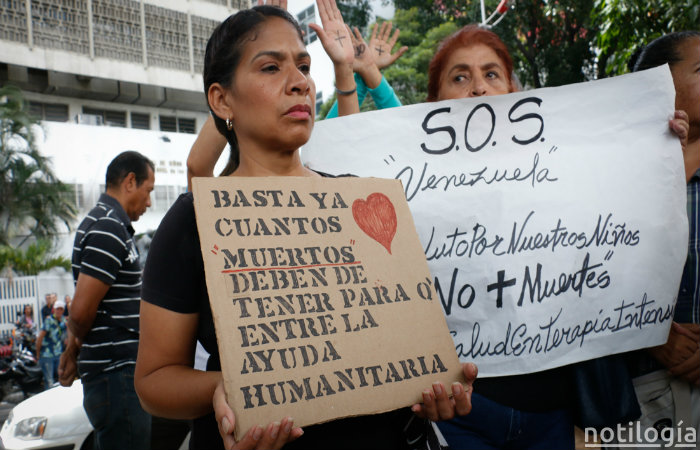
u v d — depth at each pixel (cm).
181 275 135
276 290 130
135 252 302
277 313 127
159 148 3064
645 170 198
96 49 3033
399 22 1633
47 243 2450
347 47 234
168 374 132
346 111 236
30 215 2491
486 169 198
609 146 200
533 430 190
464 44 214
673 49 216
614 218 195
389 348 135
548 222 193
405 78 1448
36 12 2912
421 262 150
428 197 198
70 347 320
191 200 140
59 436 373
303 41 150
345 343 131
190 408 130
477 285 191
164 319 133
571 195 195
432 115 202
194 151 220
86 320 281
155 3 3150
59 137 2827
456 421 192
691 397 211
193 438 144
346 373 129
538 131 201
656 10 661
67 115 3156
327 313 132
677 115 200
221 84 148
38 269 2328
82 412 380
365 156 204
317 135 207
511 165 198
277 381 122
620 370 195
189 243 136
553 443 193
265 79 143
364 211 149
